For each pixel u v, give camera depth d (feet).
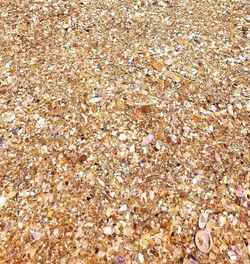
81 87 1.18
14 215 0.96
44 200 0.97
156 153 1.04
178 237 0.91
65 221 0.94
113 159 1.03
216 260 0.89
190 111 1.12
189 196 0.97
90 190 0.98
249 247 0.90
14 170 1.03
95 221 0.94
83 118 1.11
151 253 0.89
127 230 0.92
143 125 1.09
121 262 0.88
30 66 1.25
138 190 0.98
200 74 1.20
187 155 1.04
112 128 1.08
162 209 0.95
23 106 1.15
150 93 1.16
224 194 0.98
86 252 0.90
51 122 1.11
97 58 1.25
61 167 1.02
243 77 1.21
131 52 1.26
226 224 0.93
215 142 1.07
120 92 1.16
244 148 1.06
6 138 1.09
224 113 1.12
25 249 0.91
